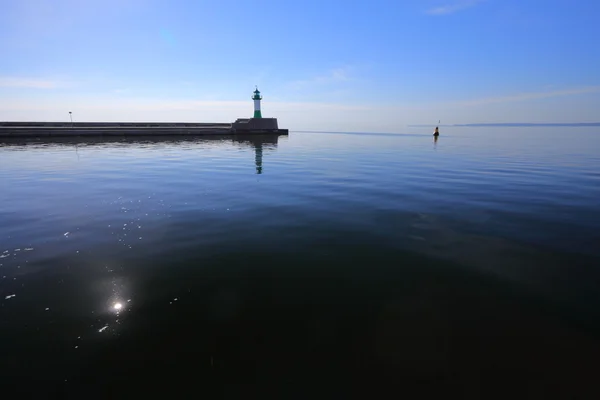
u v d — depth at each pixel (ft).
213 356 9.89
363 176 41.47
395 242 18.88
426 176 41.50
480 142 116.47
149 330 11.09
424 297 13.20
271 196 30.12
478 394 8.48
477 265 15.96
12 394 8.52
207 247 18.03
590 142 113.80
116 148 81.35
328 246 18.29
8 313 11.90
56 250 17.58
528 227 21.38
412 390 8.63
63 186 34.42
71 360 9.70
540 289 13.71
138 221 22.59
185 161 56.44
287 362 9.66
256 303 12.76
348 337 10.78
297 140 126.00
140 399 8.39
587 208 25.88
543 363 9.52
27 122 128.57
